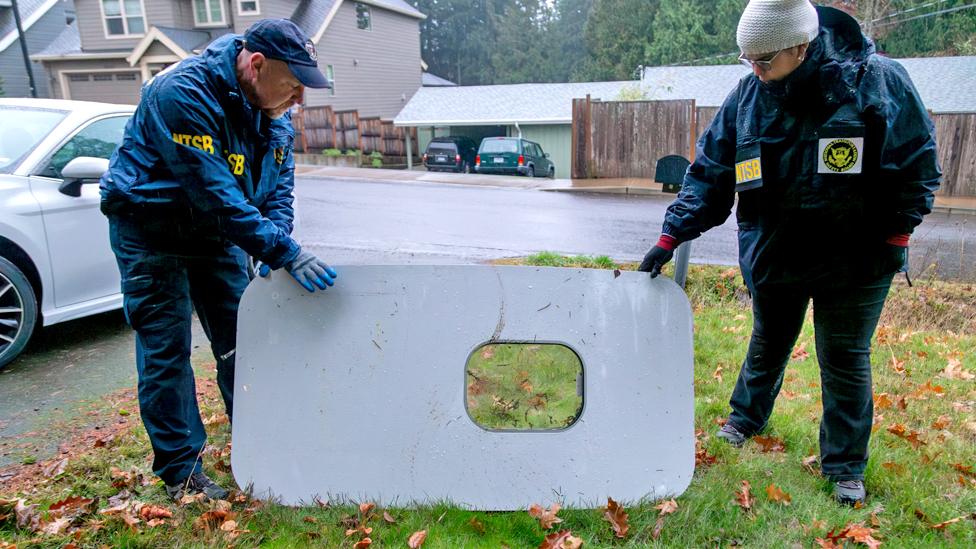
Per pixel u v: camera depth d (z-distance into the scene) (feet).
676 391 7.33
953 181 40.98
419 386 7.19
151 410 6.93
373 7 82.38
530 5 163.12
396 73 89.30
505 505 7.14
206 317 7.68
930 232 28.86
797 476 7.91
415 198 37.17
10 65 71.51
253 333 7.05
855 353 7.22
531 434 7.23
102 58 69.00
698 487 7.55
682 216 7.48
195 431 7.30
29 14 72.84
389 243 23.50
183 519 6.80
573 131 46.91
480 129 82.94
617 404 7.27
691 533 6.75
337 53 76.18
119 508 6.91
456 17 169.27
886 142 6.37
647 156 46.42
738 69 73.61
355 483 7.14
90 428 9.37
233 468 7.11
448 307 7.22
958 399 10.71
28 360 12.16
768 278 7.52
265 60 6.28
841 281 7.01
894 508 7.28
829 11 6.49
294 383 7.12
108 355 12.47
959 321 16.20
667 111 45.34
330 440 7.14
